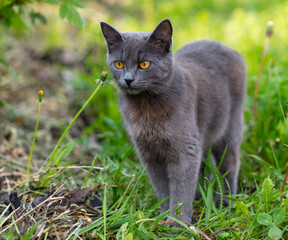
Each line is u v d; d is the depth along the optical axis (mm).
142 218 2838
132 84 3020
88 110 5238
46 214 2914
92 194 3328
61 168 3395
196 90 3377
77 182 3689
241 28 6977
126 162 3912
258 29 6738
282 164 3691
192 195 3207
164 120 3105
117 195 3365
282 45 5867
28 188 3373
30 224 2826
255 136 4121
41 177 3410
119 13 8898
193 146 3168
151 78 3070
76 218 2926
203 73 3568
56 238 2773
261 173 3807
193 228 2723
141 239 2754
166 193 3381
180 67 3406
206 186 3586
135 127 3234
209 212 2922
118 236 2672
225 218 2992
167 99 3111
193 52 3775
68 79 5891
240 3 9508
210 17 8391
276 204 2914
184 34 7273
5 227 2811
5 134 4492
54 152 3418
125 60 3096
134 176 3371
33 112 5078
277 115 4047
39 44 6617
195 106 3311
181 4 9375
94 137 4777
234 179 3707
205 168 3441
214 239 2797
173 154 3172
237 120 3861
